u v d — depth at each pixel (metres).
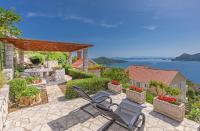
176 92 11.31
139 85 22.59
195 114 6.11
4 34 14.43
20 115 5.69
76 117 5.54
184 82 23.02
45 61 23.41
